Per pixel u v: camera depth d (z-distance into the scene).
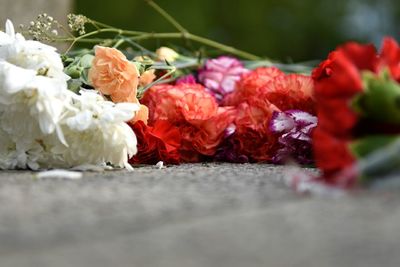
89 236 0.38
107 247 0.37
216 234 0.38
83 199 0.45
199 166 0.62
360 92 0.45
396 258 0.35
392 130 0.45
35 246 0.37
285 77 0.66
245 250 0.36
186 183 0.49
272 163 0.65
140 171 0.56
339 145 0.45
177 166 0.62
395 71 0.46
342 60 0.45
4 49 0.56
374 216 0.40
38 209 0.43
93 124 0.55
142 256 0.36
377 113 0.45
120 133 0.55
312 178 0.47
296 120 0.64
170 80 0.70
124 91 0.60
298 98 0.66
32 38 0.68
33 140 0.56
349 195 0.44
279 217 0.41
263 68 0.71
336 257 0.35
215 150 0.66
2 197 0.45
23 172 0.55
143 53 0.73
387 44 0.46
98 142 0.55
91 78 0.60
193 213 0.42
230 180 0.50
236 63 0.74
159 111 0.66
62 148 0.56
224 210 0.42
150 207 0.43
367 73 0.45
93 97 0.55
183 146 0.66
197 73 0.75
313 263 0.35
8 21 0.57
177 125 0.66
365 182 0.44
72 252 0.36
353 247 0.37
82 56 0.63
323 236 0.38
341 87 0.45
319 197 0.44
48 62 0.56
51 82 0.54
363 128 0.45
